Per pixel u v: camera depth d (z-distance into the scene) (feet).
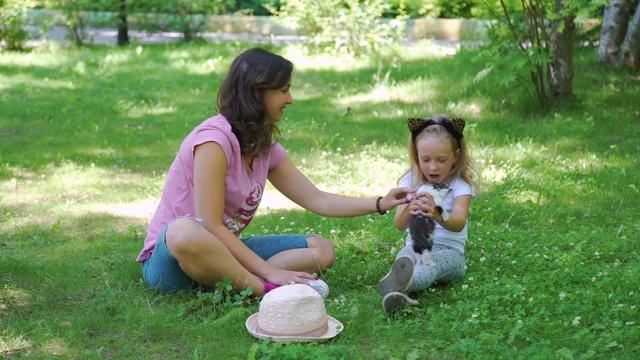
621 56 32.86
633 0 33.63
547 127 26.91
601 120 27.35
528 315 12.42
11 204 20.83
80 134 29.45
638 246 16.20
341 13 41.29
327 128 28.94
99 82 39.11
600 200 19.66
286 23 43.47
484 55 30.09
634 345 11.04
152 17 50.83
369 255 15.53
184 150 13.38
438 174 13.30
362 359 10.77
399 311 12.41
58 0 59.00
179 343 11.67
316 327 11.52
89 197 21.56
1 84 38.60
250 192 13.61
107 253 16.31
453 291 13.42
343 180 22.24
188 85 37.99
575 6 26.30
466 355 11.03
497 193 20.35
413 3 57.67
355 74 37.47
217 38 51.70
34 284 14.03
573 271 14.01
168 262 13.08
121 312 12.78
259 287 12.94
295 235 14.34
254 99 13.15
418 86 33.73
